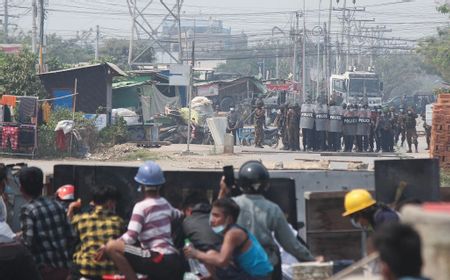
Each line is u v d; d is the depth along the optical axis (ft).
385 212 62.80
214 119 271.28
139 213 65.31
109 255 64.23
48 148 234.58
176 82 247.50
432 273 32.58
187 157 240.53
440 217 32.48
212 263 60.59
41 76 290.56
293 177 83.61
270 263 62.95
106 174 77.10
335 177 83.87
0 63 293.84
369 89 548.31
